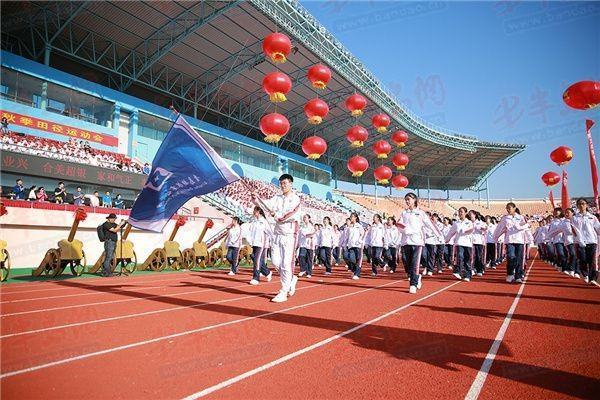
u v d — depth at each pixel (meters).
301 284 9.47
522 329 4.41
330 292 7.78
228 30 23.73
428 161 51.41
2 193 13.93
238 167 32.91
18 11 19.44
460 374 2.98
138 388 2.68
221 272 13.05
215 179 6.53
